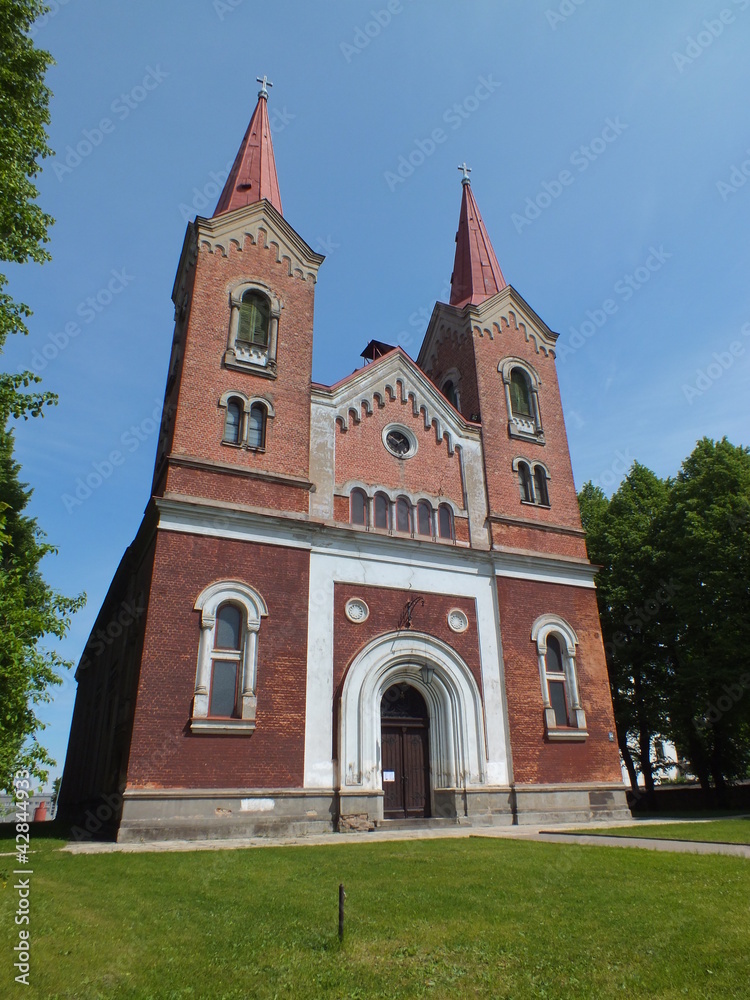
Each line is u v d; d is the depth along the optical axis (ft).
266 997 22.21
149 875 40.83
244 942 27.61
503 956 25.67
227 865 44.39
